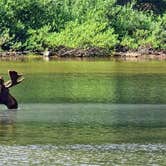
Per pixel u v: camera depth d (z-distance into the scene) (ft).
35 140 314.35
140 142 311.47
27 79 637.30
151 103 454.81
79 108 422.82
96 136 325.01
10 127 347.15
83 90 540.52
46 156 283.18
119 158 281.33
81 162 274.77
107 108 424.87
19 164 270.46
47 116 384.68
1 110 406.00
